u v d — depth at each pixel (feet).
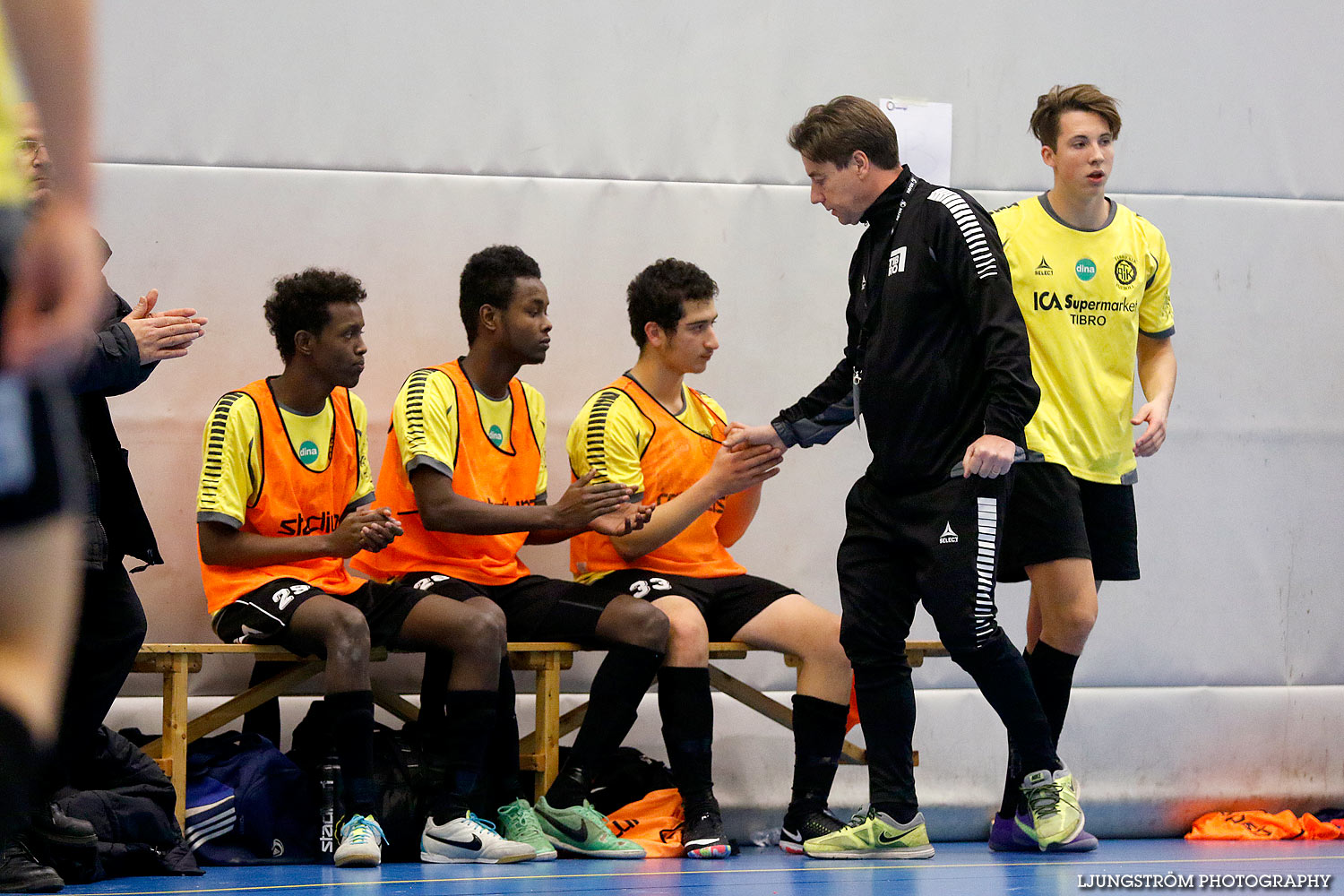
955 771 49.06
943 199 36.78
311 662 40.55
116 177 45.70
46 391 7.31
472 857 37.70
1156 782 50.26
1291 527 52.08
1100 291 41.91
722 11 49.75
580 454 45.11
